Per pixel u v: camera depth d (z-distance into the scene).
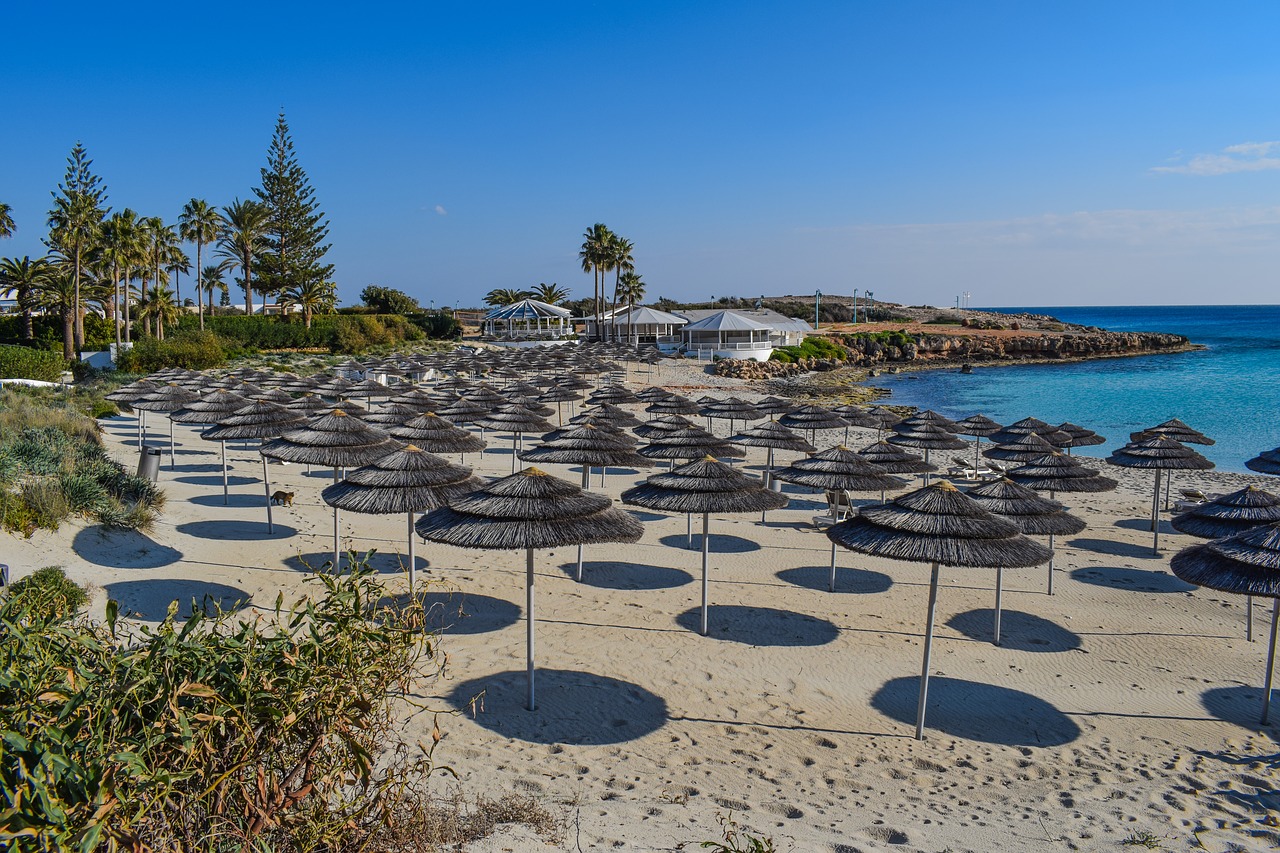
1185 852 7.04
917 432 20.75
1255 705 10.28
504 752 8.35
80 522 14.16
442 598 13.15
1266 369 71.75
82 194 54.84
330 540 16.19
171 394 23.28
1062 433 21.45
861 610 13.31
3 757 3.84
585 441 16.19
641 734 9.02
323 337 71.62
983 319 131.12
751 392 50.75
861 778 8.27
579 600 13.31
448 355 60.78
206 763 4.32
